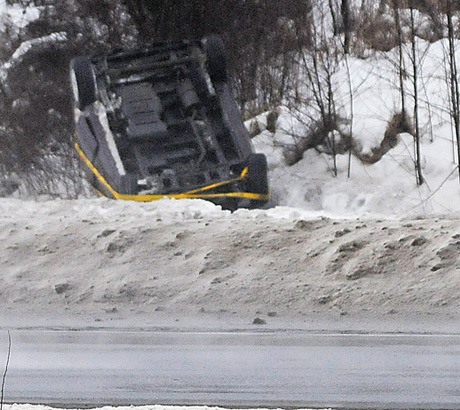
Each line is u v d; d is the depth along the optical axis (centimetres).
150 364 2362
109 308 2938
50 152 8394
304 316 2805
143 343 2555
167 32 8338
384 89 7650
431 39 7856
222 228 3369
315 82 7800
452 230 3144
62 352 2481
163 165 5838
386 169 7075
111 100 6084
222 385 2192
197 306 2919
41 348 2520
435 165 7031
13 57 8506
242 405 2053
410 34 7788
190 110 6138
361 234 3181
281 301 2905
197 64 6272
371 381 2200
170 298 2981
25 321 2825
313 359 2375
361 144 7281
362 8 8331
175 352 2462
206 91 6144
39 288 3089
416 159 6862
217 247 3216
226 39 8181
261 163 5616
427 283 2897
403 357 2377
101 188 5847
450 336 2556
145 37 8394
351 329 2652
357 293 2894
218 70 6203
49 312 2923
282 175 7219
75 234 3403
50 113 8388
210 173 5716
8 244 3366
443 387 2150
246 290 2970
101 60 6272
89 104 5984
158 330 2686
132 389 2178
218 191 5666
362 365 2319
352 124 7438
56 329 2716
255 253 3177
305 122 7581
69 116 8338
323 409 2016
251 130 7856
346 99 7612
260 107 8100
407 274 2956
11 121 8419
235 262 3147
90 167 5956
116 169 5644
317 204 6850
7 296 3058
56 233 3422
